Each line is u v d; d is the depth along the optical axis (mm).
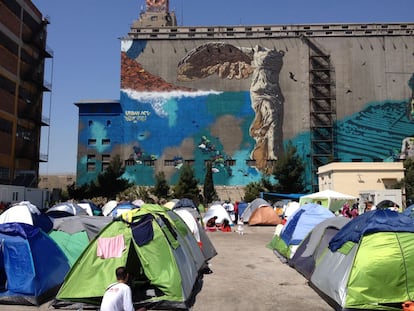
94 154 74188
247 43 75438
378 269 8547
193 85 74562
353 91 74625
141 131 73688
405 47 75250
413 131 72938
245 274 12531
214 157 72500
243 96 73938
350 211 28219
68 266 10789
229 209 35344
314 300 9469
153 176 72438
